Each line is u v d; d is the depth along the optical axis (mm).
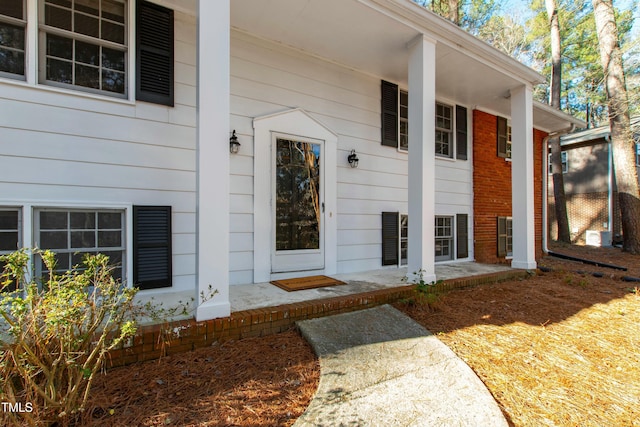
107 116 3213
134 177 3342
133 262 3297
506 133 7336
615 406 2064
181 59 3625
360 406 1865
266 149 4176
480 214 6789
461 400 1960
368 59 4727
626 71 10641
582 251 9961
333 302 3188
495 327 3186
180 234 3592
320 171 4652
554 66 11766
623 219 9406
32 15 2883
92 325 1833
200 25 2633
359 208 5062
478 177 6758
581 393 2191
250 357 2410
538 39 14703
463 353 2633
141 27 3365
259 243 4105
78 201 3062
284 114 4316
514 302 3975
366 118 5152
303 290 3670
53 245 3006
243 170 4008
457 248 6398
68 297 1688
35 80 2895
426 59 4090
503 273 5031
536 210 7934
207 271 2613
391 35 4090
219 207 2668
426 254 4105
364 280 4277
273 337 2768
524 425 1854
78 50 3133
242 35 4020
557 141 12430
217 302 2650
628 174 9242
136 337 2256
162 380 2076
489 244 6941
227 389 2010
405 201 5621
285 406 1879
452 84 5531
